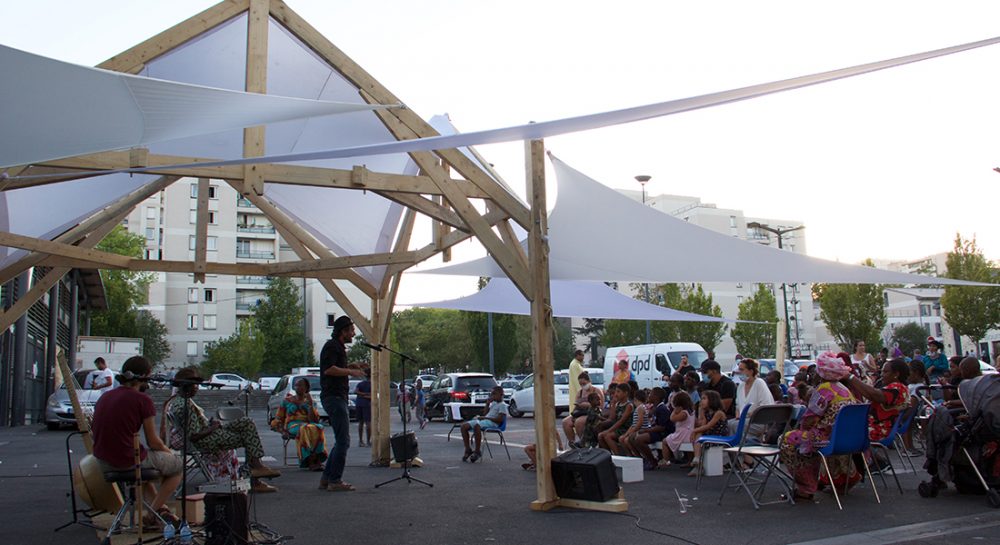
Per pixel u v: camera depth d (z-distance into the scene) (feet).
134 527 18.62
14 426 66.44
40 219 30.12
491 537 18.15
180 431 22.63
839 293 128.26
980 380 22.17
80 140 14.75
